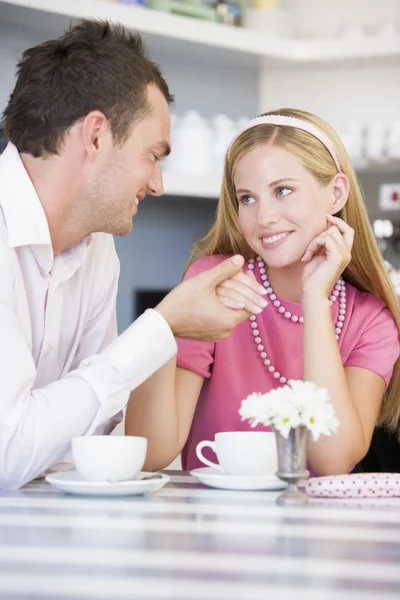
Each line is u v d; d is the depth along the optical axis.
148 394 2.06
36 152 1.96
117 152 1.97
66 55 1.95
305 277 2.12
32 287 2.05
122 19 4.39
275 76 5.18
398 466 2.52
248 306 1.86
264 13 4.88
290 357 2.31
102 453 1.60
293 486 1.53
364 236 2.37
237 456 1.71
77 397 1.70
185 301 1.83
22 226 1.94
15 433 1.66
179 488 1.72
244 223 2.27
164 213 5.03
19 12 4.23
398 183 5.10
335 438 1.95
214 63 5.00
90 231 2.07
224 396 2.30
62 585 0.94
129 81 1.95
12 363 1.71
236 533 1.23
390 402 2.43
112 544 1.15
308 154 2.23
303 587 0.94
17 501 1.53
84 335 2.36
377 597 0.91
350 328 2.32
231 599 0.89
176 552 1.11
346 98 5.12
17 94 1.99
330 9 5.09
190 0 4.70
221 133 4.75
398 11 5.02
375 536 1.22
